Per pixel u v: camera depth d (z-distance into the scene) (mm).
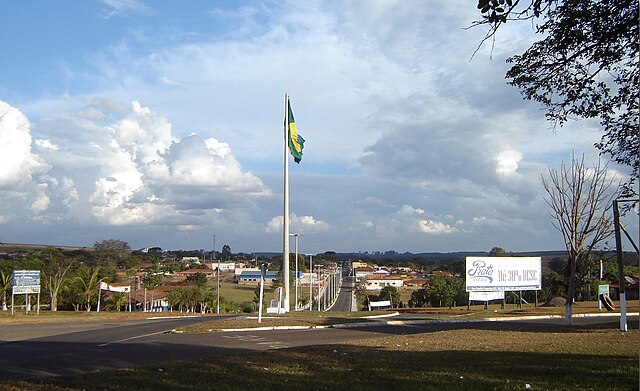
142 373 11594
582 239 24953
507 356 13461
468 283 38375
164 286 75875
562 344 16031
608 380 10109
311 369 11953
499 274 38781
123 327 25297
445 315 34281
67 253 100812
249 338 19609
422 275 121500
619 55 9812
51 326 26141
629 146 10766
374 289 94812
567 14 9562
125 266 103812
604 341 16750
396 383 10297
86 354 15211
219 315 39406
